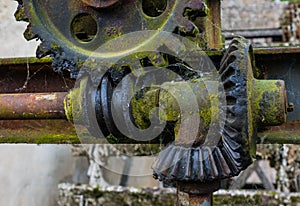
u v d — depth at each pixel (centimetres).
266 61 156
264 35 365
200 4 140
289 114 156
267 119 136
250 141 133
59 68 147
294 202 284
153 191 302
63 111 146
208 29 162
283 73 156
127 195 303
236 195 287
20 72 169
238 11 377
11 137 169
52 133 167
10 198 265
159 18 143
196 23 156
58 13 147
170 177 140
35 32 147
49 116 148
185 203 146
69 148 323
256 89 137
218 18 166
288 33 365
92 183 325
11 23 271
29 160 286
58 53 147
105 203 304
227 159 136
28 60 167
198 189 143
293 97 155
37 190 296
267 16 374
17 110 148
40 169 298
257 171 324
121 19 144
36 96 148
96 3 142
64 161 328
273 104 136
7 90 170
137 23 144
